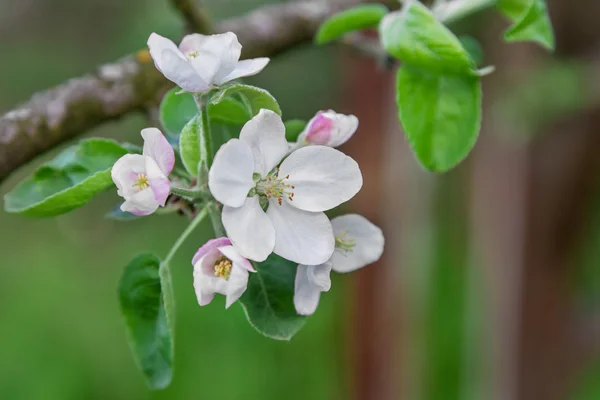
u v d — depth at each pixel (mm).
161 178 549
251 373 1776
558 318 1230
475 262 1336
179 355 1783
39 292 1956
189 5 676
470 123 595
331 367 1742
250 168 553
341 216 586
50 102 644
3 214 2197
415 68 595
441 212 1938
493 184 1208
